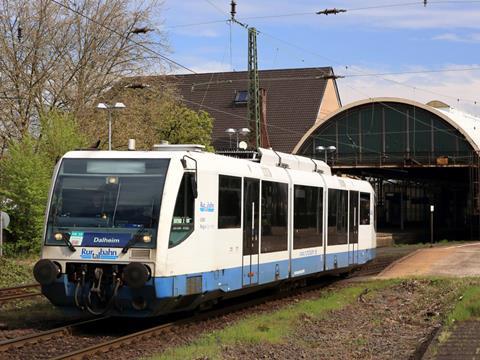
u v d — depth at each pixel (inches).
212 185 555.2
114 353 435.8
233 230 590.6
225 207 577.0
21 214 1198.3
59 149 1242.6
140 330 523.5
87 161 532.4
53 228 519.2
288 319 553.6
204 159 551.8
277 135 2696.9
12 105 1403.8
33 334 474.9
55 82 1471.5
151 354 427.8
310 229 770.2
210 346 435.2
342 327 547.5
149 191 510.3
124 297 499.2
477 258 1180.5
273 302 703.7
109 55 1550.2
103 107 1210.6
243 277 609.3
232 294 606.2
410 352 442.6
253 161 693.9
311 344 468.4
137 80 1574.8
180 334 508.1
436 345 427.2
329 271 840.3
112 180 520.4
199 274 534.0
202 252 538.0
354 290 791.1
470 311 581.6
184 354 406.0
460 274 959.0
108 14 1535.4
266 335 473.7
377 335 514.0
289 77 2859.3
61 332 492.4
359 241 943.0
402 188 2984.7
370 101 2444.6
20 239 1203.9
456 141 2359.7
